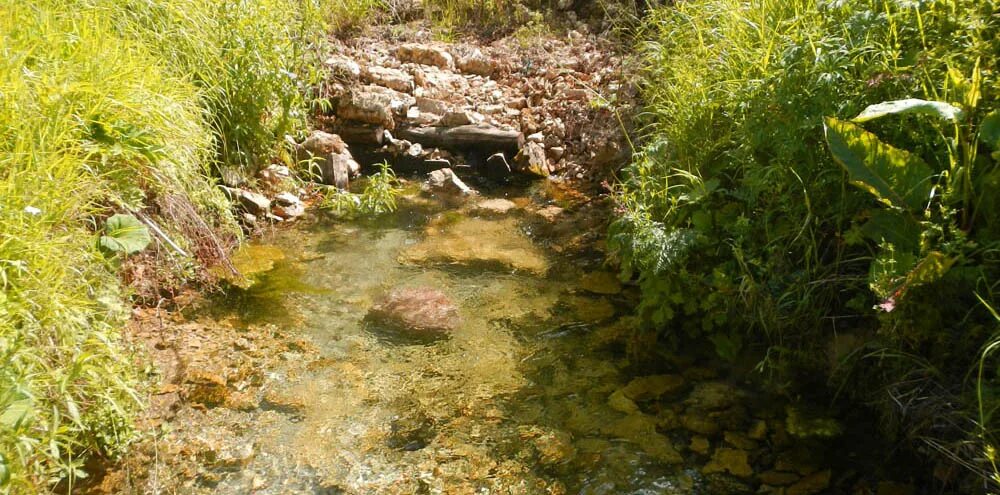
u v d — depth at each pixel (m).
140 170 3.78
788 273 3.49
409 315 3.96
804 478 2.97
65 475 2.78
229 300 4.04
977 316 2.97
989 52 3.07
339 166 5.31
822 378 3.45
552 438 3.19
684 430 3.23
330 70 5.81
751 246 3.60
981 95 3.01
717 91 4.09
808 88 3.43
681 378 3.54
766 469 3.02
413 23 6.90
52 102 3.33
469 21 7.00
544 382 3.52
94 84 3.54
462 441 3.17
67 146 3.35
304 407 3.32
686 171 4.11
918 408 2.93
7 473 2.29
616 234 4.00
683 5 4.90
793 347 3.55
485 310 4.05
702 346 3.75
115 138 3.54
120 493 2.84
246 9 4.91
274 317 3.93
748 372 3.55
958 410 2.83
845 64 3.34
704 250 3.74
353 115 5.61
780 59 3.58
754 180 3.57
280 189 5.05
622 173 5.26
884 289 2.94
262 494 2.87
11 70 3.28
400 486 2.93
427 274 4.35
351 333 3.83
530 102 5.98
